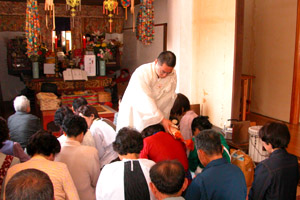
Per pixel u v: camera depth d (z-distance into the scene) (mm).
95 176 2266
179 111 3453
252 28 6812
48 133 1971
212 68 5363
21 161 2355
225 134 4352
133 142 1800
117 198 1658
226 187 1707
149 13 6375
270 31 6234
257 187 2016
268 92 6375
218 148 1829
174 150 2123
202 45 5645
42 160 1831
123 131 1857
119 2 9008
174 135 2199
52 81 7703
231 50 4820
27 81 7738
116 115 3514
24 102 3475
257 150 3820
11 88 9844
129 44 10234
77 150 2219
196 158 2496
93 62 7879
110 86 8859
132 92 2393
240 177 1762
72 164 2178
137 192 1656
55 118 3053
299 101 5625
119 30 10727
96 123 2920
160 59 2297
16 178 1158
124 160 1804
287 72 5809
